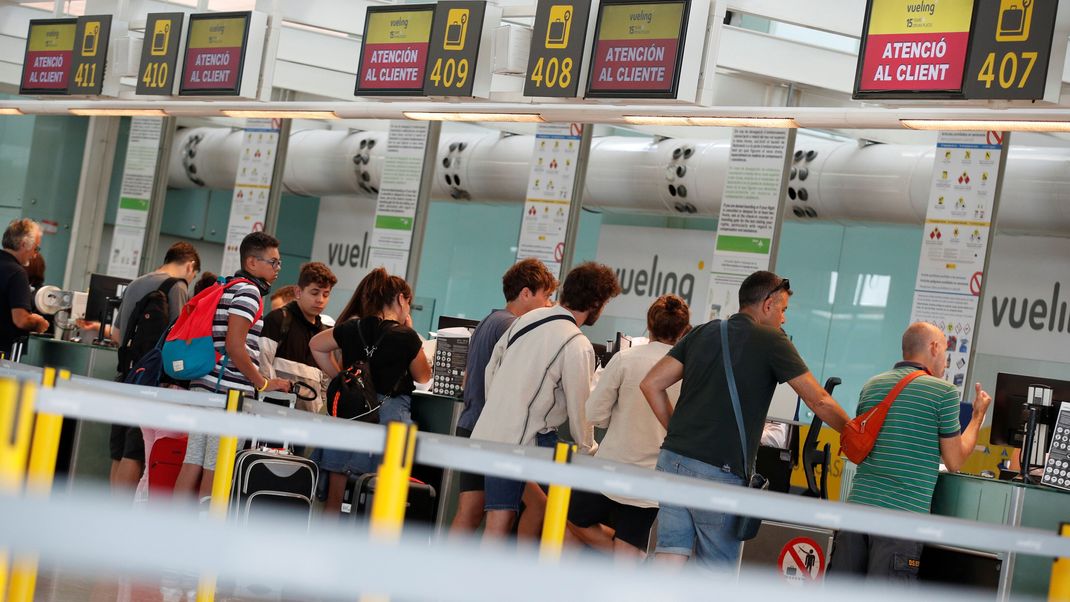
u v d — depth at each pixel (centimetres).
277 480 870
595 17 1273
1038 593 738
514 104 1398
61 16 1902
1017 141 1739
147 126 2220
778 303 745
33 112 1939
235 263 2069
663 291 2175
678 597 296
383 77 1435
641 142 1908
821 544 877
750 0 1295
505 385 820
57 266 2431
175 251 1148
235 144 2444
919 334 798
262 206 2053
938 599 336
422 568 270
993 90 992
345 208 2650
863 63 1074
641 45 1235
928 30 1036
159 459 969
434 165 1847
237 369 970
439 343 1080
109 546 246
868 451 762
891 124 1163
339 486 945
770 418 1005
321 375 1052
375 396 935
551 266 1680
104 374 1270
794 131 1521
